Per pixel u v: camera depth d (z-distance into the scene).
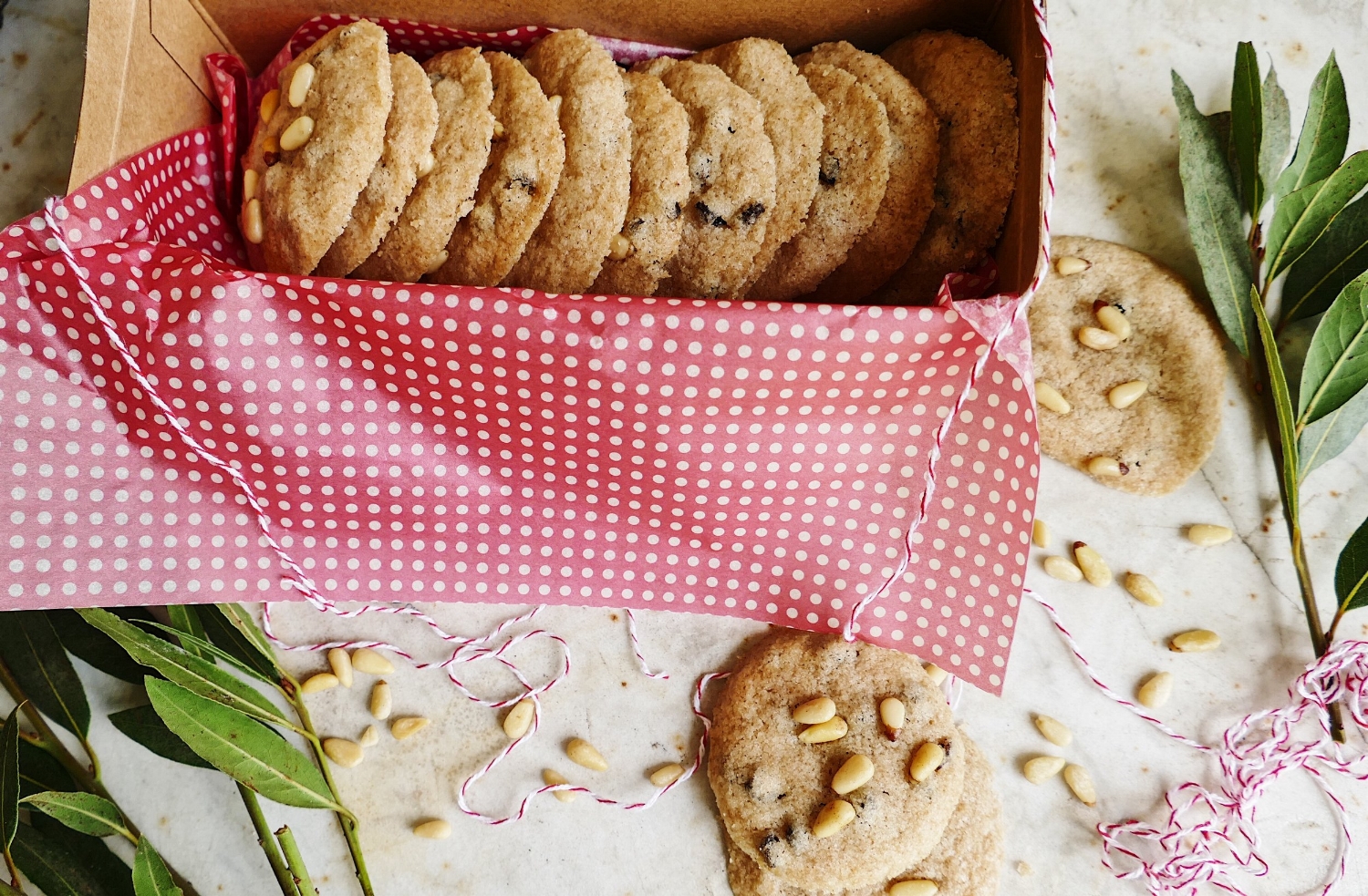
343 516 0.49
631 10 0.49
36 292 0.45
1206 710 0.52
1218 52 0.53
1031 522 0.47
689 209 0.48
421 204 0.47
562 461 0.48
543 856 0.53
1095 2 0.53
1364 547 0.49
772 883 0.51
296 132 0.47
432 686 0.53
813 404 0.46
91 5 0.45
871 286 0.50
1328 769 0.52
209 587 0.49
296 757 0.49
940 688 0.52
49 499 0.47
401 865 0.53
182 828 0.53
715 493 0.48
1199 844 0.51
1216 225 0.50
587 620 0.53
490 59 0.48
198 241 0.50
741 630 0.53
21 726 0.53
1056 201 0.53
